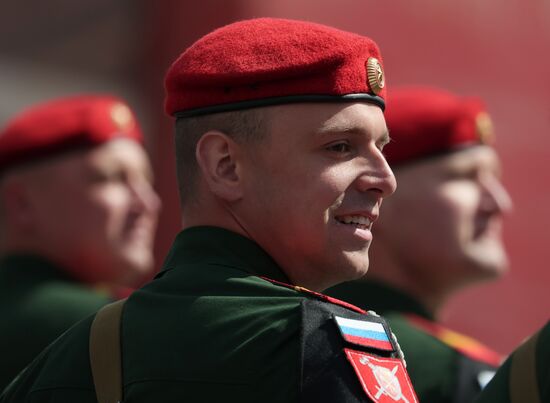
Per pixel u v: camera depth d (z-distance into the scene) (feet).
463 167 39.70
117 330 23.13
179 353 22.11
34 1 69.46
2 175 42.75
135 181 43.27
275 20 24.50
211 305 22.49
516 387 24.89
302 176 23.34
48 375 23.49
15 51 68.74
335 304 22.58
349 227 23.58
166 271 24.27
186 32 67.05
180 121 24.59
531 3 75.51
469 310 69.46
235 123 23.72
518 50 74.74
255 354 21.62
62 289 39.27
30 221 42.39
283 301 22.25
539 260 72.84
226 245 23.79
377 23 68.90
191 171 24.45
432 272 39.27
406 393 21.81
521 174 73.26
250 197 23.72
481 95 72.90
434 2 71.41
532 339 25.29
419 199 39.22
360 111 23.54
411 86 69.92
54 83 69.31
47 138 42.27
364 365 21.52
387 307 37.96
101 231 42.22
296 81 23.30
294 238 23.52
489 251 39.91
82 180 42.22
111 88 69.21
